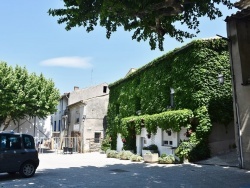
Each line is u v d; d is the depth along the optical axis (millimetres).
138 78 25531
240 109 13781
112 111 31203
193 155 17266
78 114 38188
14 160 11727
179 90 19328
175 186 9852
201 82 17953
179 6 9922
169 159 17656
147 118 22047
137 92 25219
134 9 9547
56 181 11180
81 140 35500
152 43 12141
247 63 14078
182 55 19531
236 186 9539
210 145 17719
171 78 20562
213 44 18516
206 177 11570
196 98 17938
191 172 13219
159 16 10438
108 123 31938
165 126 19500
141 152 23906
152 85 22812
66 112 43000
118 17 10680
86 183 10711
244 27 14562
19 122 33625
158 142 21156
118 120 28922
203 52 18328
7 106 27828
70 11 10023
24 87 29547
